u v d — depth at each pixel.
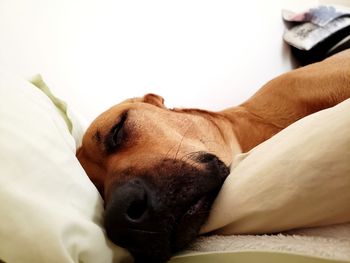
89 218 0.70
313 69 1.21
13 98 0.76
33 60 1.42
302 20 2.15
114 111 1.06
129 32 1.69
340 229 0.57
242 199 0.67
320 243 0.55
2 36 1.37
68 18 1.53
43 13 1.47
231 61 2.03
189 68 1.87
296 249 0.56
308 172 0.57
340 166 0.54
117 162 0.92
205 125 1.16
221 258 0.67
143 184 0.77
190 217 0.76
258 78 2.14
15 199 0.58
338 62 1.17
